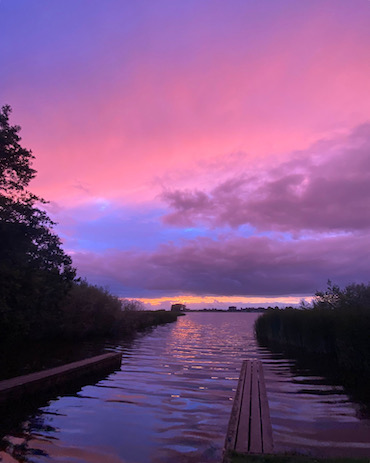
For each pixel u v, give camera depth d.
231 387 11.20
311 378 12.51
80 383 11.69
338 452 5.78
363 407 8.59
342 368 14.50
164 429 7.05
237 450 5.13
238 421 6.47
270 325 28.94
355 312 14.17
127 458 5.63
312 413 8.15
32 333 22.44
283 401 9.30
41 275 19.47
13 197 19.33
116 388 10.94
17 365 14.16
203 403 9.17
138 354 19.48
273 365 15.74
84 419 7.67
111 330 30.59
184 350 21.86
